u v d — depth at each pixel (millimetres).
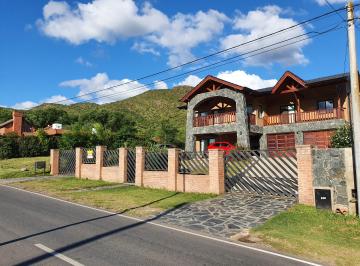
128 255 5770
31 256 5582
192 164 14562
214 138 31156
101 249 6090
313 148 10328
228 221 8828
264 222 8617
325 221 8531
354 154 8969
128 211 10281
